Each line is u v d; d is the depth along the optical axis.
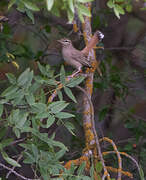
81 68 10.87
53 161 7.28
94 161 8.73
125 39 16.41
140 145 11.72
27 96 7.20
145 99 15.52
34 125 7.22
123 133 14.93
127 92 13.07
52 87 8.45
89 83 10.02
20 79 7.24
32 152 7.32
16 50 11.68
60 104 7.17
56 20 13.34
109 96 13.85
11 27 13.05
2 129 7.39
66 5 6.29
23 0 7.14
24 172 10.38
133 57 15.09
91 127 9.42
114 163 10.72
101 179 7.95
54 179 7.12
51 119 7.01
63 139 11.95
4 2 12.03
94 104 14.30
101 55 12.91
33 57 12.23
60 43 11.98
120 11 7.36
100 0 14.98
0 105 7.11
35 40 16.31
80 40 12.38
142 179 8.28
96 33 10.74
